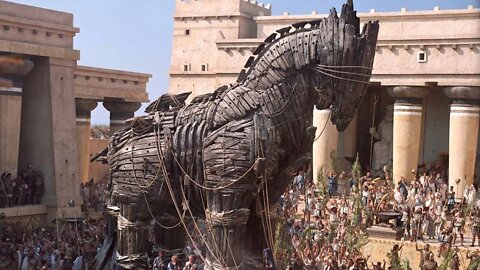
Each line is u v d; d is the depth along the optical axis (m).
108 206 17.34
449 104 45.91
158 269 16.08
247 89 14.88
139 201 16.11
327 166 41.38
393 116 45.91
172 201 16.16
